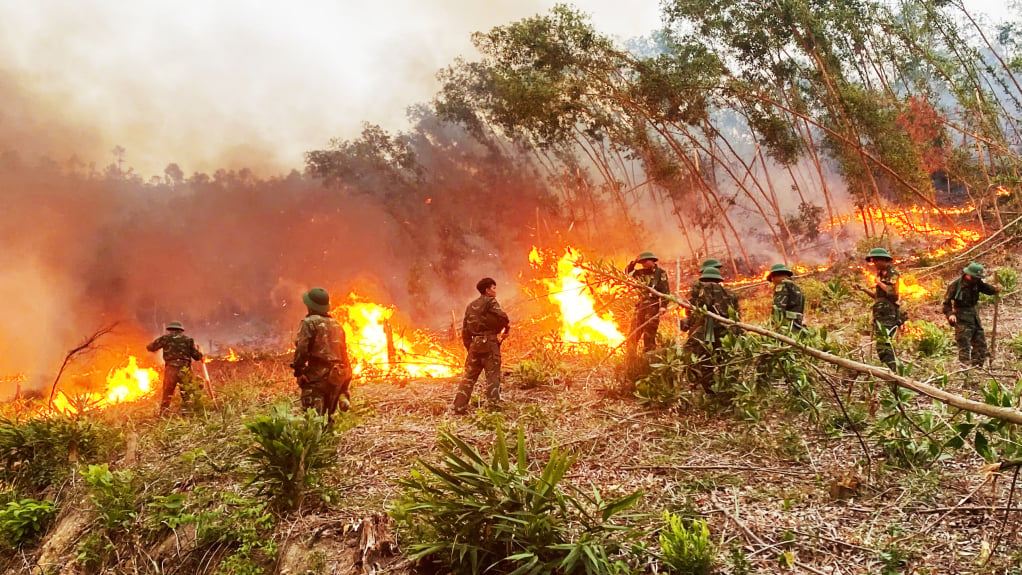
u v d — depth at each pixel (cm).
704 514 431
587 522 383
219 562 460
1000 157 2084
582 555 354
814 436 555
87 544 508
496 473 378
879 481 456
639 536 383
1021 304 1127
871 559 365
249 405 863
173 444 712
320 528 460
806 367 520
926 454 475
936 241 1962
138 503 550
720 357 614
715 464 514
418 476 416
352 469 568
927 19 2175
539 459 554
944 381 404
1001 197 2106
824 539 388
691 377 650
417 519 412
